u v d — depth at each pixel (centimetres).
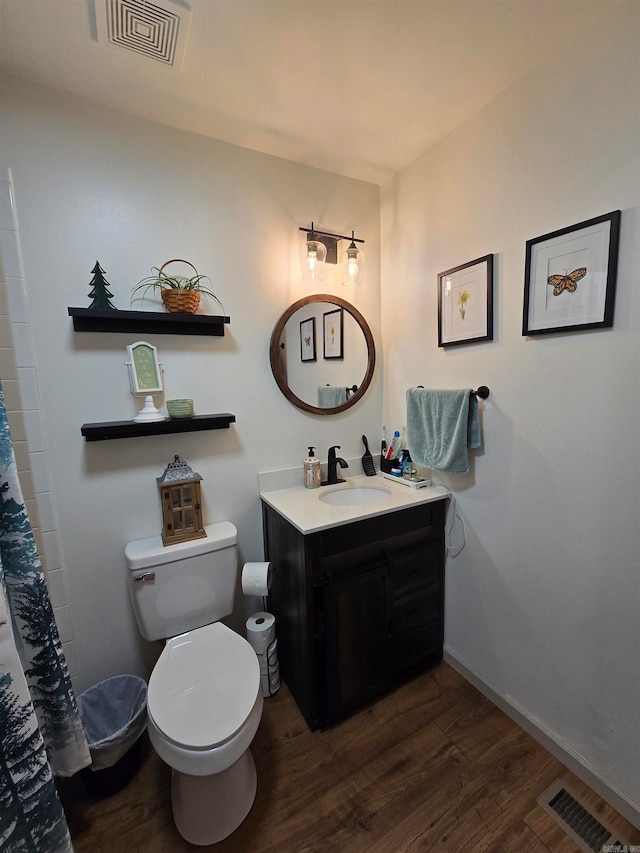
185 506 147
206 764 97
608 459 111
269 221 166
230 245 158
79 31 102
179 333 149
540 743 137
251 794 120
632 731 111
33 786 87
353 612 145
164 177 143
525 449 134
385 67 118
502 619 149
